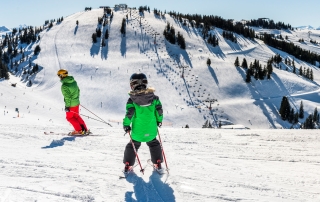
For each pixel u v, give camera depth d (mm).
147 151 5434
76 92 7277
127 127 3959
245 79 104125
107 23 137375
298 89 104312
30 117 53312
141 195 3359
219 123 74562
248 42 155500
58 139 6621
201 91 93625
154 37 128375
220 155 5285
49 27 144750
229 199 3260
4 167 4285
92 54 115625
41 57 116500
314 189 3596
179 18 156500
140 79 3863
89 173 4078
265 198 3303
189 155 5270
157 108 4027
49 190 3404
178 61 111500
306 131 8375
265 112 89562
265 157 5191
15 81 98375
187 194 3393
